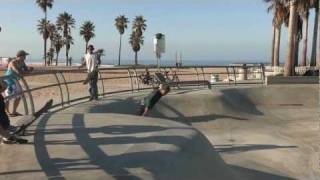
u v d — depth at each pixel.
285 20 48.97
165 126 11.12
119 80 40.12
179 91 20.91
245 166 12.55
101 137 9.77
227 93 21.77
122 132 10.32
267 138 16.42
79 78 44.81
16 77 11.23
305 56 52.53
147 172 7.65
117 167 7.78
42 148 8.82
